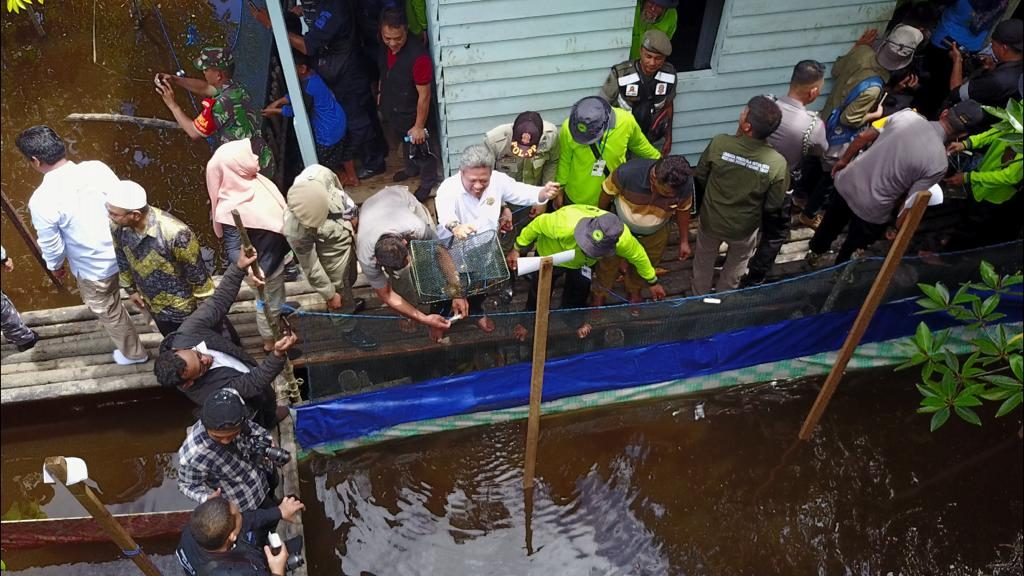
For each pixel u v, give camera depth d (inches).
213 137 239.9
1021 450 226.4
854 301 221.5
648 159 194.9
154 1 280.7
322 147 247.0
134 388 220.1
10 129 289.4
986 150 231.1
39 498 219.1
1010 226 237.0
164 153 281.3
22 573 198.4
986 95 223.1
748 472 221.0
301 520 203.0
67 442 226.2
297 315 188.5
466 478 218.7
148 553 199.6
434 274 183.6
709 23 246.4
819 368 236.5
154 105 294.2
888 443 227.5
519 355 211.3
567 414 229.3
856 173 213.0
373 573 201.9
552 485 217.8
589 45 232.5
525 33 225.6
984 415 233.6
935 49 264.8
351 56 236.1
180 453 158.9
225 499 148.0
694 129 269.0
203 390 166.2
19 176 287.3
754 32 243.3
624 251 189.5
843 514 213.3
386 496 214.7
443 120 244.7
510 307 239.3
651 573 202.2
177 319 195.8
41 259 236.5
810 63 208.4
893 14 257.0
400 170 274.2
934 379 239.6
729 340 220.1
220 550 146.6
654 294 211.9
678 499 215.9
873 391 238.1
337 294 208.5
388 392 207.6
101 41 291.7
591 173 209.0
